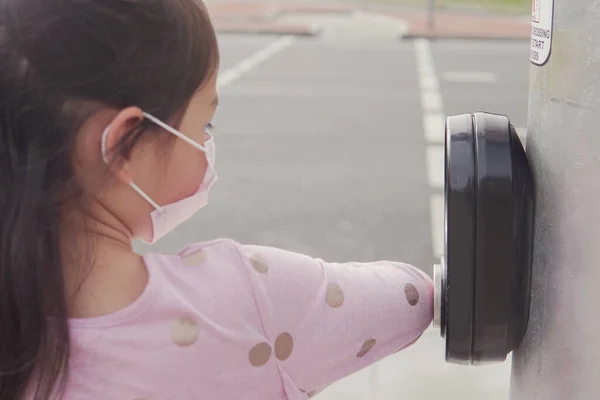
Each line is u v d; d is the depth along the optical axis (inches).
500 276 38.3
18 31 32.3
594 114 36.0
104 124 33.3
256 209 189.5
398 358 110.3
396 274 41.0
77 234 34.7
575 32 36.4
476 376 105.6
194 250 37.6
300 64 426.6
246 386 36.4
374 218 182.2
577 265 37.4
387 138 256.1
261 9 741.3
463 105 311.0
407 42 529.3
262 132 267.1
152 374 34.9
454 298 38.7
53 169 32.8
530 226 39.2
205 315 35.4
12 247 32.4
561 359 38.7
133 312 35.0
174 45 33.8
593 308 37.1
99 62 32.4
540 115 39.5
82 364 34.7
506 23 628.4
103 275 35.1
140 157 34.9
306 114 295.6
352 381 104.9
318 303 37.8
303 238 171.9
